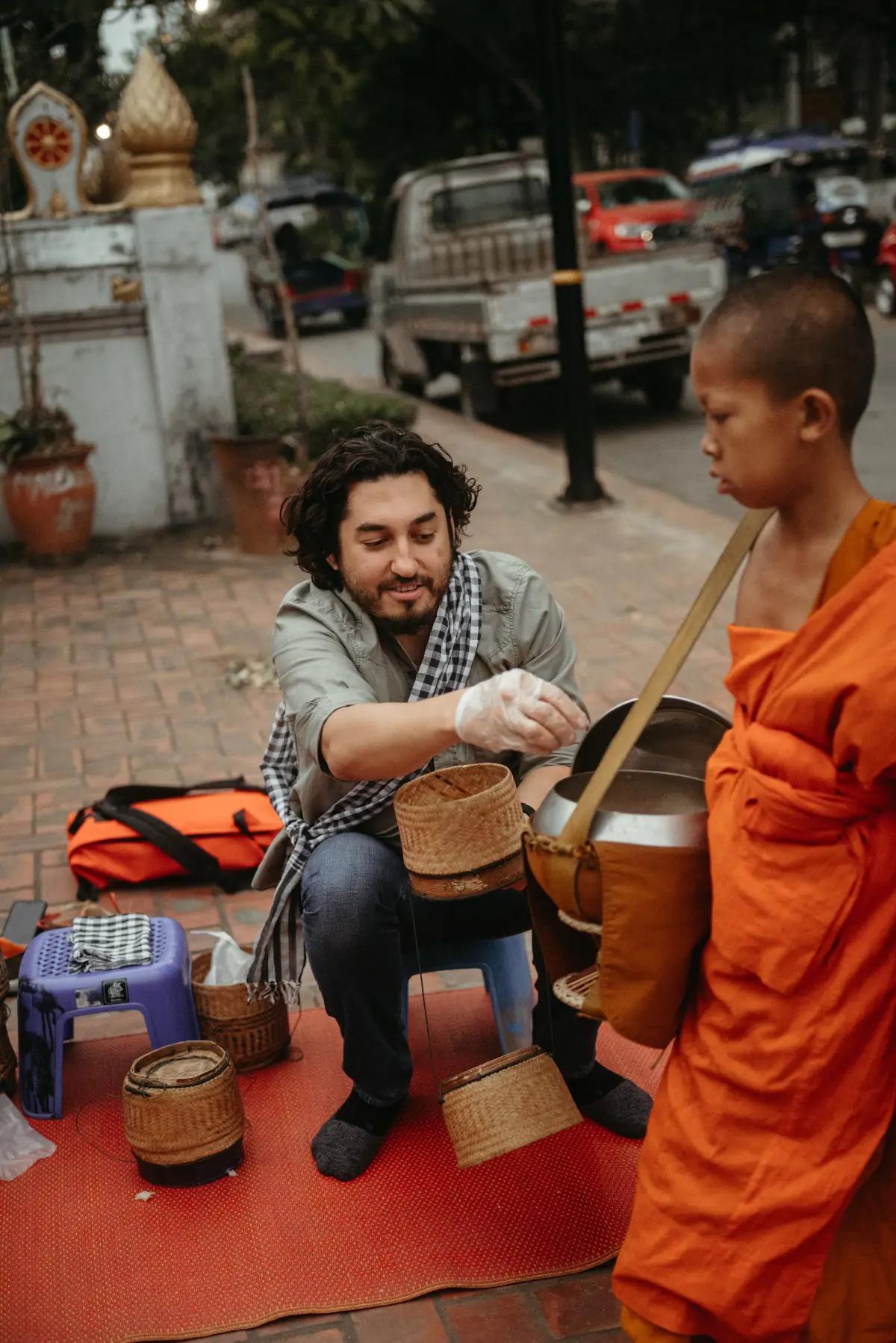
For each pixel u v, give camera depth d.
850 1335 1.96
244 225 24.69
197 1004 3.09
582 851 1.90
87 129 8.09
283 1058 3.17
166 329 8.44
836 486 1.79
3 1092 3.02
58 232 8.19
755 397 1.72
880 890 1.78
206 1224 2.61
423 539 2.51
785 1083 1.82
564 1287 2.42
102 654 6.46
